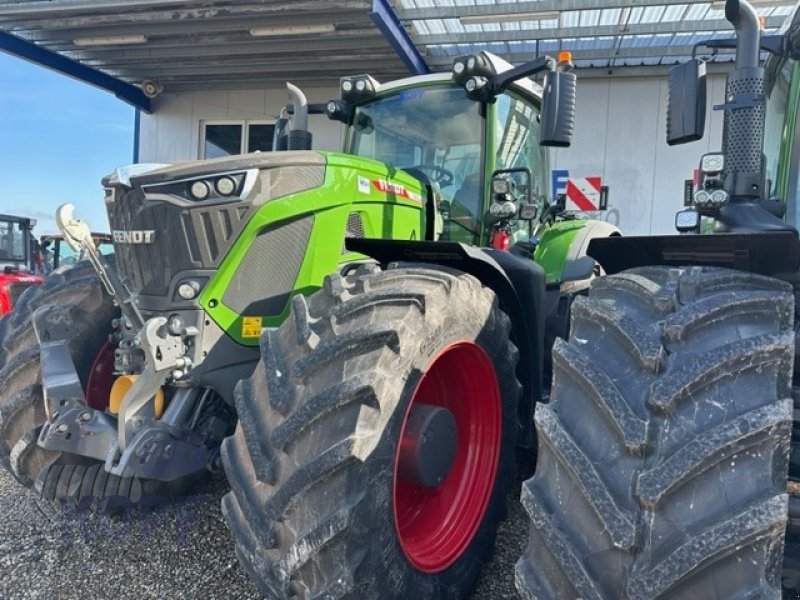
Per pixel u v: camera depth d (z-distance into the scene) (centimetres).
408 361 200
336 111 386
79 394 264
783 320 168
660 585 136
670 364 156
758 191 212
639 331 163
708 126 801
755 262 219
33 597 243
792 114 222
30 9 742
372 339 192
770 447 146
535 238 418
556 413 166
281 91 980
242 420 197
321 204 259
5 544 283
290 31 767
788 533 174
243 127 996
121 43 827
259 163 246
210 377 240
